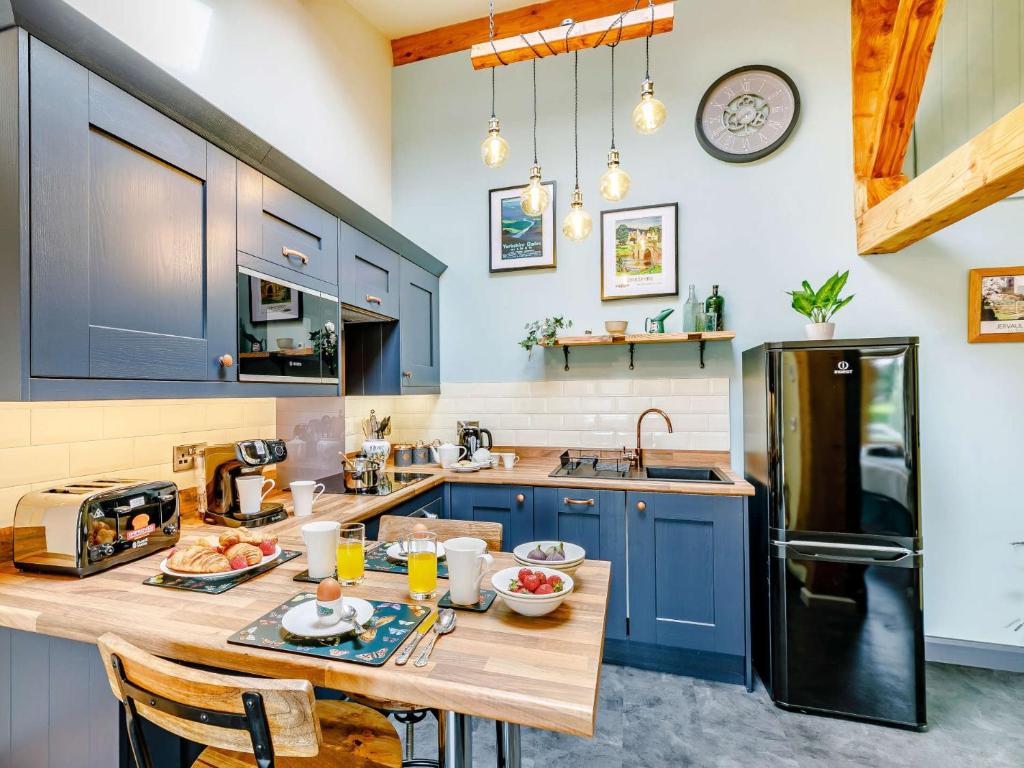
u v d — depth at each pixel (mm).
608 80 3074
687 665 2344
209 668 1188
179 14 1937
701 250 2893
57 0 1115
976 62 2477
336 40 2969
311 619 1065
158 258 1420
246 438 2297
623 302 3027
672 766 1742
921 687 1955
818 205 2719
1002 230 2467
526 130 3242
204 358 1559
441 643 988
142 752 881
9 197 1095
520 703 806
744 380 2674
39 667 1237
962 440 2502
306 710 752
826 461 2082
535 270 3207
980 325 2471
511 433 3211
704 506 2297
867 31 2611
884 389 2027
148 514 1548
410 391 2938
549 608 1072
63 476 1583
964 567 2492
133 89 1341
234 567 1377
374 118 3336
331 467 2850
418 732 1944
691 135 2924
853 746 1849
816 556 2070
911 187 2104
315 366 2098
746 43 2836
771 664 2148
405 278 2912
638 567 2383
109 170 1287
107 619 1104
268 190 1841
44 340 1133
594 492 2455
